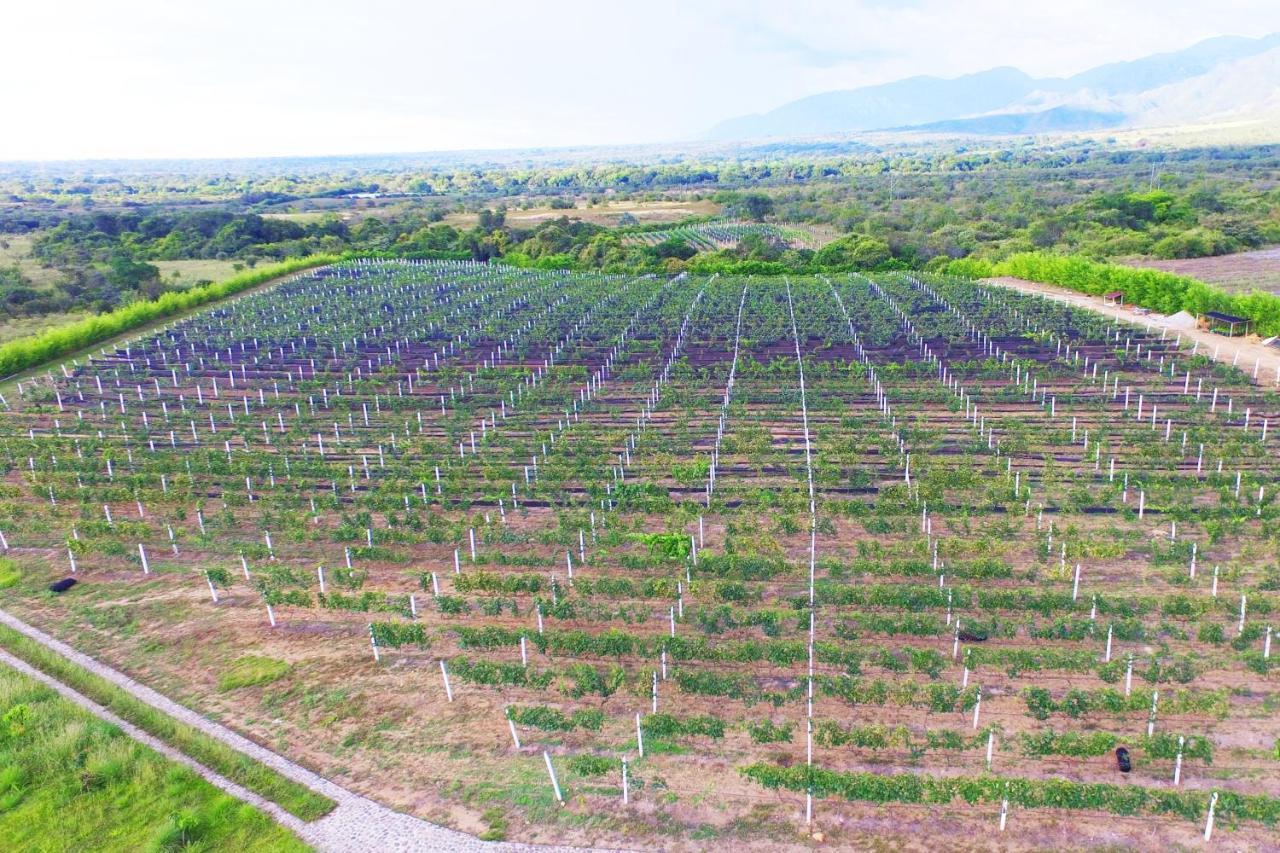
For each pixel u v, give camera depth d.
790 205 170.62
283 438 45.84
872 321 71.56
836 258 110.38
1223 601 25.50
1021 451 39.88
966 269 99.06
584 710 22.03
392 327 74.75
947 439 42.25
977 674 23.30
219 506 37.75
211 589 29.61
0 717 22.61
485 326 73.75
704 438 43.84
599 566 30.50
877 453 40.91
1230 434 40.31
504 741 21.33
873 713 21.84
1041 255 94.75
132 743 21.50
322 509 36.53
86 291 93.31
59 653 26.02
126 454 43.19
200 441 46.34
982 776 19.08
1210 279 85.25
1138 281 73.75
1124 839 17.53
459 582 28.34
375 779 20.14
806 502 34.16
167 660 25.58
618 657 24.83
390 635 25.17
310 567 31.48
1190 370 52.66
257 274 98.50
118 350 68.50
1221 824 17.58
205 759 20.94
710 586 27.64
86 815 19.22
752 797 19.06
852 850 17.58
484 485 38.38
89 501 38.00
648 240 133.75
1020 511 32.84
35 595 29.86
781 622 26.17
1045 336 62.97
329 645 26.03
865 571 28.61
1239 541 30.30
